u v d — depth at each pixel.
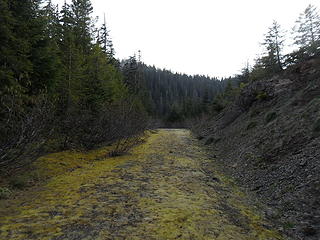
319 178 4.99
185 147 16.05
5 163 5.99
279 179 6.10
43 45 10.62
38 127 6.57
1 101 6.74
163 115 78.12
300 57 20.73
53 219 4.36
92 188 6.36
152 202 5.34
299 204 4.70
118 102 14.98
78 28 19.95
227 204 5.39
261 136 9.95
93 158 11.10
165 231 3.95
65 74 13.90
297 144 7.17
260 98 15.59
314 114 7.75
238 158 9.81
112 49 31.39
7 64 7.87
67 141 11.55
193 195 5.94
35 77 10.18
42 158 9.02
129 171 8.52
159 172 8.45
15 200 5.35
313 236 3.71
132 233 3.86
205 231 3.99
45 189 6.23
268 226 4.28
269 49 27.69
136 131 15.90
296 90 12.45
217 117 25.69
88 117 12.14
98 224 4.17
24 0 9.47
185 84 128.00
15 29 8.88
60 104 12.98
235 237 3.81
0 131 6.45
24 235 3.72
